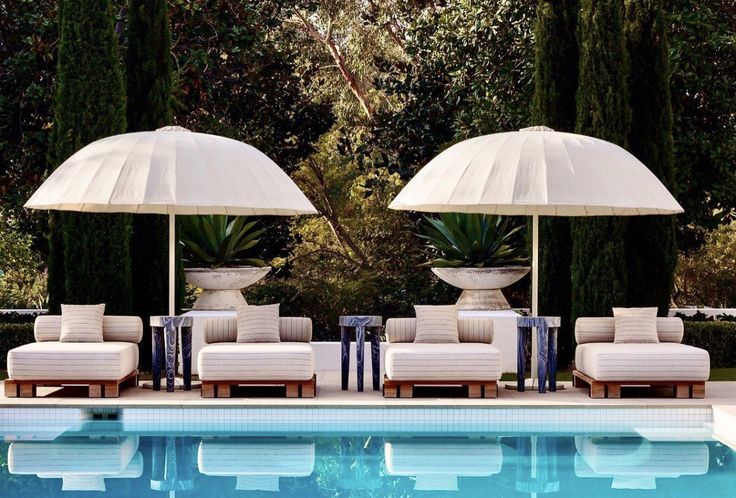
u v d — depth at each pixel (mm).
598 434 8711
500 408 8961
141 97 12102
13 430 8766
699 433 8742
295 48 22141
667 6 13805
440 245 12984
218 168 9375
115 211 10500
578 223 11781
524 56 14094
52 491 6492
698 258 22422
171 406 8969
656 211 10258
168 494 6441
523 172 9172
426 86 16328
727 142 13789
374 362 9961
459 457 7680
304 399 9328
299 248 22859
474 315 11969
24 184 15102
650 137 12258
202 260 12594
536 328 9836
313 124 17875
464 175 9328
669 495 6422
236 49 15070
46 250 17141
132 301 11820
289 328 10336
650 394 9844
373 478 6961
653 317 10047
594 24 11703
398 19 20953
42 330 10031
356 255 22875
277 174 9922
